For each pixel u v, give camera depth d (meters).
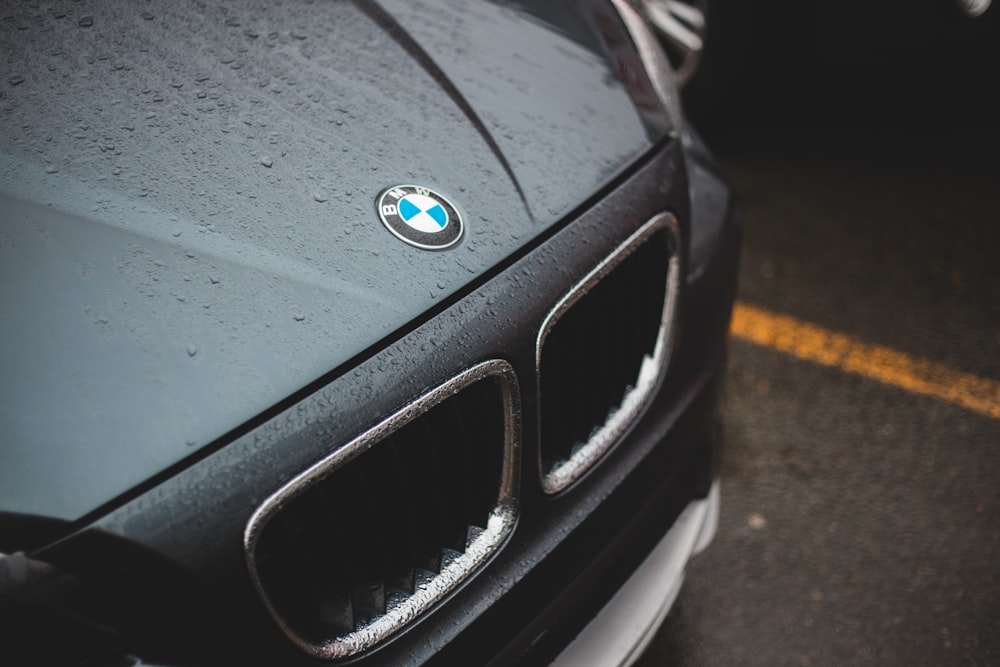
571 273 1.36
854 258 2.86
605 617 1.52
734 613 1.99
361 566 1.24
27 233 1.21
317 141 1.34
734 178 3.18
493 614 1.32
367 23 1.49
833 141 3.33
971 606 1.99
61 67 1.36
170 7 1.45
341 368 1.20
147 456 1.12
